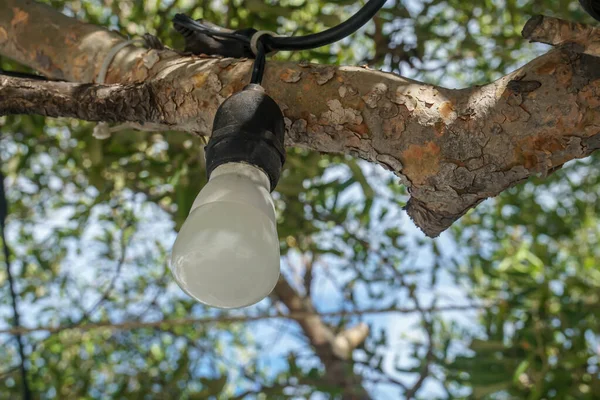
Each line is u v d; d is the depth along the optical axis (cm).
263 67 106
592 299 320
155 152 288
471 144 109
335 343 420
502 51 324
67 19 156
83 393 374
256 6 240
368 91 114
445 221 120
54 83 121
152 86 124
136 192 305
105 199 293
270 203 90
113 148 275
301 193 294
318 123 115
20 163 315
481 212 388
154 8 293
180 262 86
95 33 151
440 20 303
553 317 295
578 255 377
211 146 93
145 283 400
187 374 384
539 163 108
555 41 95
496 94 109
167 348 416
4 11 158
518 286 306
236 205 86
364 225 346
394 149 113
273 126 94
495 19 314
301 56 272
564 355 281
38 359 379
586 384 277
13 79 121
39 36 154
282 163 96
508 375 277
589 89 104
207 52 133
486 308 304
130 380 387
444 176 112
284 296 425
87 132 273
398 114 112
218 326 438
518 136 107
